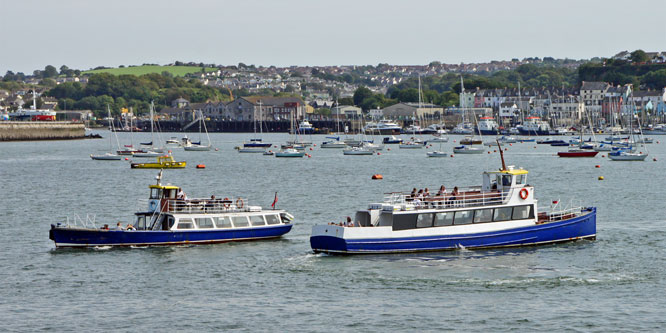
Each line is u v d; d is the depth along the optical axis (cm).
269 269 18138
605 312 15012
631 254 19488
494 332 14050
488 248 19875
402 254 19288
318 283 16988
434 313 15025
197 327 14338
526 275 17488
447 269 17988
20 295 16275
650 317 14712
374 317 14812
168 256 19350
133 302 15800
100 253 19675
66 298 16062
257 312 15125
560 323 14462
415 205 19575
